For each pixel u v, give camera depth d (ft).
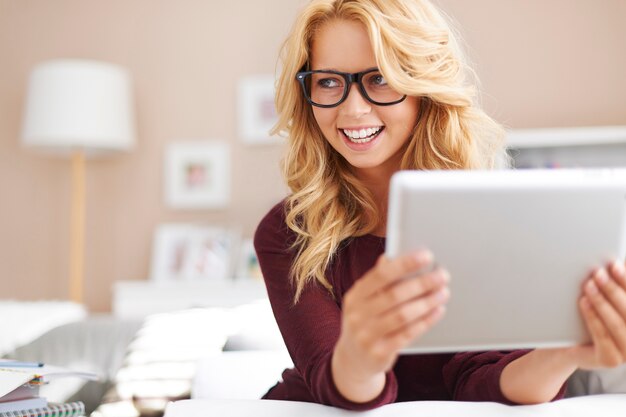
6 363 3.91
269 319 6.27
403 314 2.53
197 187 15.02
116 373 6.17
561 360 3.03
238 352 5.34
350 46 3.76
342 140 3.89
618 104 13.89
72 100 13.30
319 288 3.98
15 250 15.42
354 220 4.17
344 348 2.77
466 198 2.53
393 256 2.60
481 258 2.62
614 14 13.93
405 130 3.90
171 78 15.25
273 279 4.11
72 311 9.97
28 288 15.37
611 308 2.72
